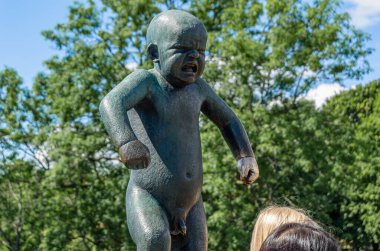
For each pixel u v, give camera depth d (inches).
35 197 793.6
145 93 155.2
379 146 809.5
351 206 808.9
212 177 628.7
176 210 157.5
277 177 665.6
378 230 798.5
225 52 647.1
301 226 80.4
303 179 688.4
